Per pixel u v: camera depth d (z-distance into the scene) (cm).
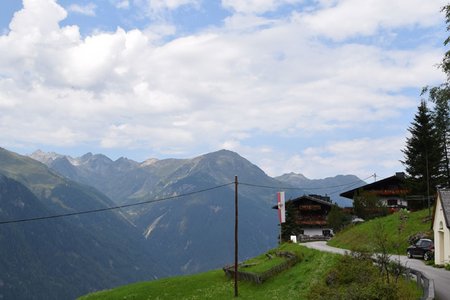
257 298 4275
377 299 2319
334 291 2656
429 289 2177
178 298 5075
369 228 6600
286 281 4638
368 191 9681
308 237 9631
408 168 7931
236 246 4988
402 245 5472
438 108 7606
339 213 9900
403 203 10169
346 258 3109
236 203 5256
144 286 5906
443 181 7800
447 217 4053
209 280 5700
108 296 5666
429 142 7800
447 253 4075
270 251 7231
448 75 3428
